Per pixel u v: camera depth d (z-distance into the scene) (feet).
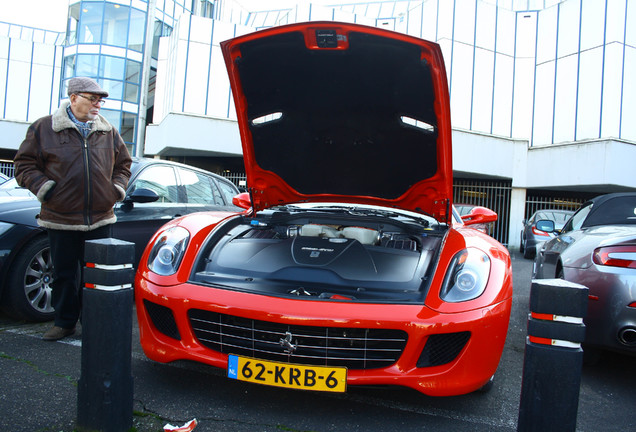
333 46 7.86
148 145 53.26
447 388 6.55
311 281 7.30
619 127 41.91
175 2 69.31
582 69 44.04
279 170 10.35
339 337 6.62
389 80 8.30
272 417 6.81
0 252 9.71
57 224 8.89
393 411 7.24
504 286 7.15
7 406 6.59
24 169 8.67
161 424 6.36
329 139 9.71
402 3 62.08
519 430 5.39
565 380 5.15
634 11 42.50
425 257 8.05
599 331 8.45
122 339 5.96
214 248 8.38
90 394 5.85
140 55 64.13
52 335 9.41
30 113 68.74
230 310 6.74
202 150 47.11
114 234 11.76
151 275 7.56
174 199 14.15
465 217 11.63
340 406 7.32
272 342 6.85
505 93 46.96
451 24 45.32
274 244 8.50
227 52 8.13
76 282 9.71
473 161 45.03
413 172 9.78
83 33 61.72
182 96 49.21
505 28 46.88
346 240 8.58
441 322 6.50
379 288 7.16
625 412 7.73
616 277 8.24
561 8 45.68
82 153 8.90
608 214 11.39
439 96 8.04
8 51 67.67
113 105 62.28
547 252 13.28
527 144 46.70
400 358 6.61
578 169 42.91
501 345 6.96
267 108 9.18
